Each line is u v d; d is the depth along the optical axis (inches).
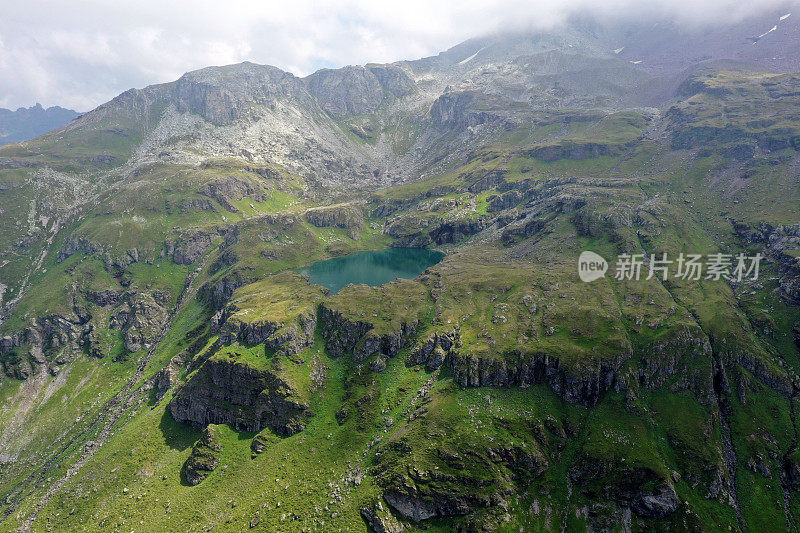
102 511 6555.1
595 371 6958.7
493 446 6161.4
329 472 6382.9
